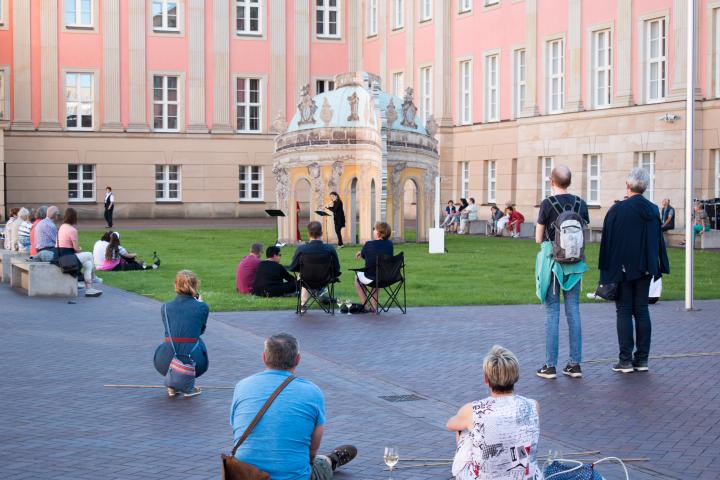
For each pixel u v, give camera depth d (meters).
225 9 65.94
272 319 19.48
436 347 16.28
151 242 41.59
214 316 19.86
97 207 63.00
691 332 17.77
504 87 56.50
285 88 67.44
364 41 69.44
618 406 12.16
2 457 9.76
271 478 7.27
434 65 61.72
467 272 28.94
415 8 63.69
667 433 10.87
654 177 45.94
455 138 60.81
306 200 66.81
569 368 13.97
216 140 65.75
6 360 15.03
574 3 50.56
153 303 22.08
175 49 64.88
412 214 65.38
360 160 39.75
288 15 67.56
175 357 12.51
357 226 45.41
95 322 19.06
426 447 10.21
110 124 63.38
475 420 7.07
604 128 48.53
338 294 23.45
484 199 58.41
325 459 8.57
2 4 61.12
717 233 39.28
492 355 7.19
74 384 13.33
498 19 56.66
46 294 23.38
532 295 23.22
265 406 7.36
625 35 47.38
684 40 43.94
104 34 63.19
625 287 14.16
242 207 66.38
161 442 10.38
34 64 61.72
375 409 11.89
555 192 13.94
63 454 9.88
